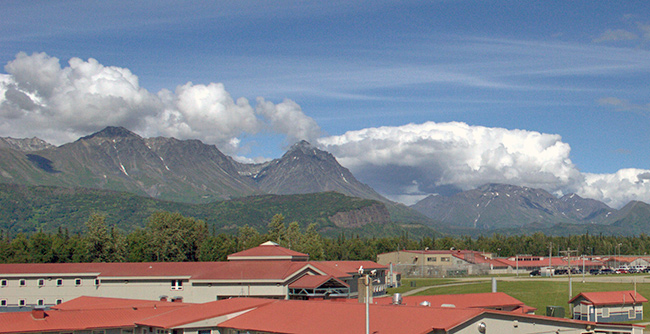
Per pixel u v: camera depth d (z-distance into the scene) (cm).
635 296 11419
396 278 18312
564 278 19988
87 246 18525
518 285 16938
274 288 10094
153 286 11225
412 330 5619
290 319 6700
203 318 7062
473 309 6025
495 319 5997
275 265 10850
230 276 10375
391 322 5991
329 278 10100
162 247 19412
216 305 7838
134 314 7969
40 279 11362
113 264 11950
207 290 10425
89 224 18988
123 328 7594
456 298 9312
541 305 13362
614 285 16475
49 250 18300
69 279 11425
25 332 7019
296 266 10588
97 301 9675
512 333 6088
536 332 6253
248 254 11800
